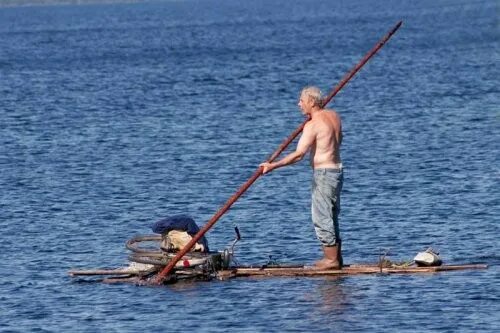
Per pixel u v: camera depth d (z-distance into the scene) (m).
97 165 79.25
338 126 45.00
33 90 155.12
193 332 38.03
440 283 42.75
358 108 114.12
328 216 44.78
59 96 143.25
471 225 54.34
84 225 57.91
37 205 64.00
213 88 148.12
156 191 67.75
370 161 76.44
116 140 93.31
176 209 62.03
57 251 51.81
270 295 41.91
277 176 71.00
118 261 49.41
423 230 53.66
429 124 97.19
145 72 184.38
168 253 45.38
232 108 119.50
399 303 40.34
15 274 47.22
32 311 41.38
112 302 42.00
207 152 84.44
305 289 42.56
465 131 91.00
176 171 75.25
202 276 44.81
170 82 161.38
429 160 75.88
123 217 60.00
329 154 44.66
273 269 45.12
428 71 162.00
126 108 123.31
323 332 37.47
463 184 65.75
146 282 44.53
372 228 54.59
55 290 44.19
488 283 42.53
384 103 117.81
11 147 91.19
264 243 52.25
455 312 39.09
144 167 77.50
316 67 182.50
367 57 46.62
